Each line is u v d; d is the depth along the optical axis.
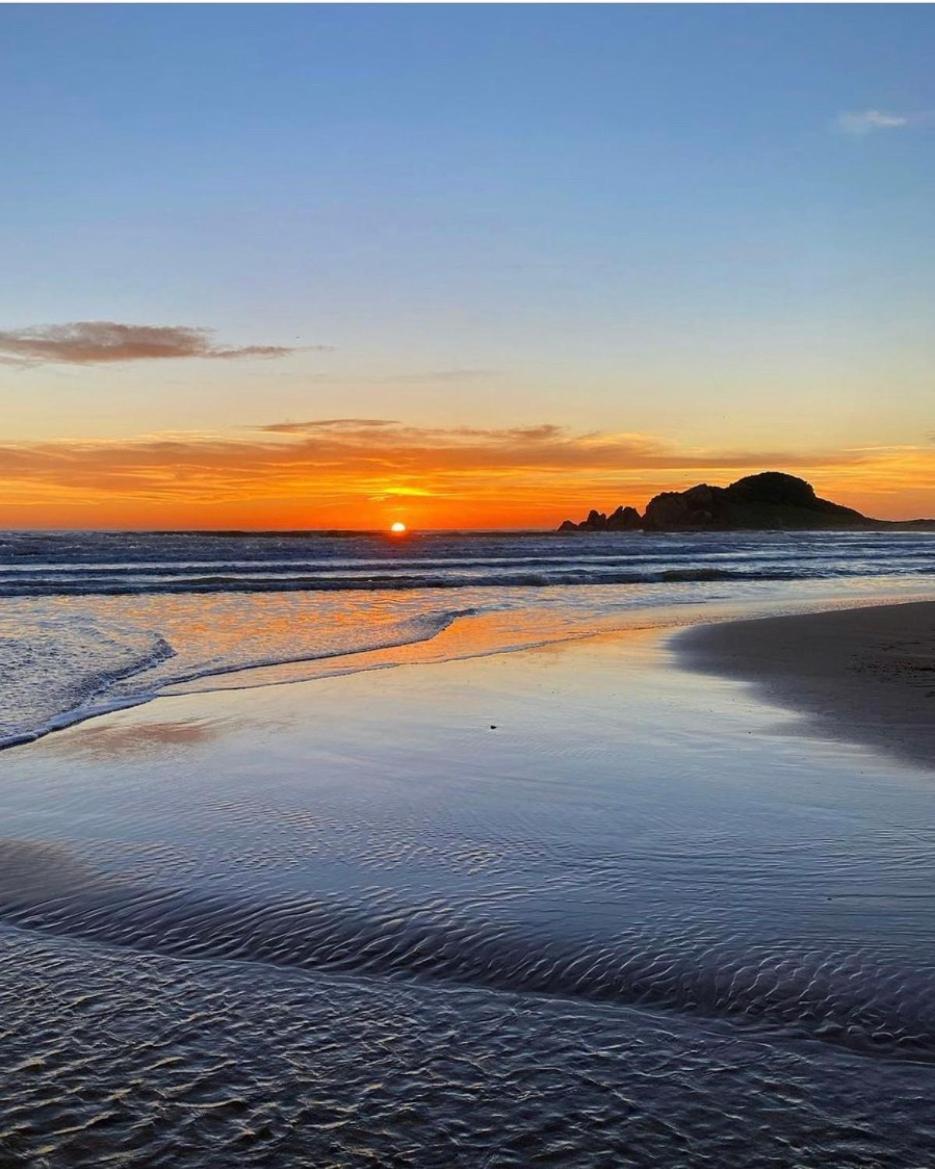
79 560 46.06
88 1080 3.58
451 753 8.62
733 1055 3.75
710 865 5.68
